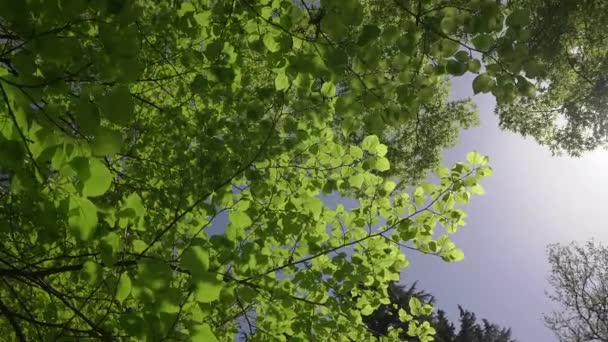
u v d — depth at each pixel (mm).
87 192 1437
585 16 8047
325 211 3561
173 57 3605
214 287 1634
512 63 1963
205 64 3381
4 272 2498
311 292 3590
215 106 3916
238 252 2695
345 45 1992
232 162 3570
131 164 4156
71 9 1441
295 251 3518
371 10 6902
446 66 2070
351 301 3664
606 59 8938
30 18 1438
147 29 3408
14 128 1420
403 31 2092
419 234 3729
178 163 3832
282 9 2510
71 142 1407
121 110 1391
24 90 1434
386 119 2158
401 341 4043
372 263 3719
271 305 3273
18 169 1467
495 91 2037
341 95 2143
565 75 9773
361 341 3891
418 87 2156
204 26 3279
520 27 1921
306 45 2186
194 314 1833
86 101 1371
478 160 3609
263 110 3178
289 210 3328
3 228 2568
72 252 3139
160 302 1611
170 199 3654
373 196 3775
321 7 1913
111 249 1768
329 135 3629
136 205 2152
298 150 3557
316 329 3521
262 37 2404
